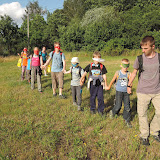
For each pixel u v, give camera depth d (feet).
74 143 10.18
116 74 12.38
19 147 10.00
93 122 12.66
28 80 25.29
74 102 16.15
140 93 10.12
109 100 17.48
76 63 14.90
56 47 18.22
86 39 92.84
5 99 17.92
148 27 87.61
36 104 16.81
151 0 104.01
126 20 95.09
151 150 9.70
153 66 9.34
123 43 83.30
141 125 10.32
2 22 92.43
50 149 9.80
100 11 109.40
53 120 13.14
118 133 11.45
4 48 95.45
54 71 18.48
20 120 13.33
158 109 9.80
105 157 9.20
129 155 9.22
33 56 20.92
